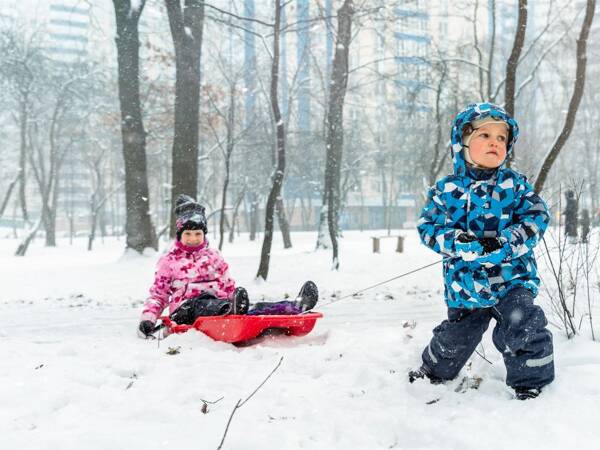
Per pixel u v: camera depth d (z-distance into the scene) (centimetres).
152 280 1324
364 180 7638
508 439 246
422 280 1096
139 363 414
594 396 291
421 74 2239
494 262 312
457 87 2312
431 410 296
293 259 1664
